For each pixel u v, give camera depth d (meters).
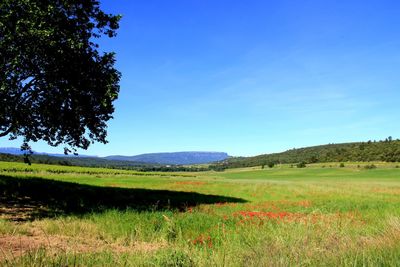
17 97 19.27
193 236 10.47
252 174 142.38
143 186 47.12
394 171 117.25
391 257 5.21
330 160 182.25
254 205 21.66
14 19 16.89
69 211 16.52
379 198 29.12
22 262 5.50
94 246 8.83
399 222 8.37
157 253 6.41
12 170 56.16
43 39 17.11
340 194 36.16
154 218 12.90
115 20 21.52
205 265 5.61
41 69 19.38
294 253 5.62
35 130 21.17
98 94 20.73
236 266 5.41
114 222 12.07
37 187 27.16
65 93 19.80
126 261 6.03
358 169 134.75
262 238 7.62
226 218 13.62
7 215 14.36
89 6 21.05
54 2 18.91
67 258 5.93
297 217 12.23
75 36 19.03
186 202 25.33
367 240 7.09
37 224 12.09
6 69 17.83
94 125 22.31
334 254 5.62
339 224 9.81
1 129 20.64
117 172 85.75
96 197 25.81
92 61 20.55
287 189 45.62
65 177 51.66
